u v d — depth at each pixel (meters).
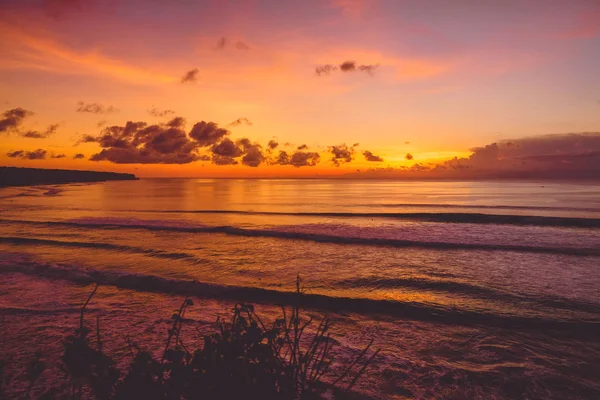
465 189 79.94
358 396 3.21
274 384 1.79
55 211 26.50
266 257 10.38
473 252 11.07
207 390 1.68
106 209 28.56
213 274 8.47
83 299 6.39
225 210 27.36
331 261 9.88
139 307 6.00
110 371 1.65
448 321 5.43
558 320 5.46
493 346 4.57
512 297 6.67
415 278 8.09
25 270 8.27
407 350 4.41
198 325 5.14
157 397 1.64
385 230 16.41
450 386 3.57
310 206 32.69
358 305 6.07
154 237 14.01
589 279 7.96
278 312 5.79
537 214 23.53
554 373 3.88
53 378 3.53
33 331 4.91
